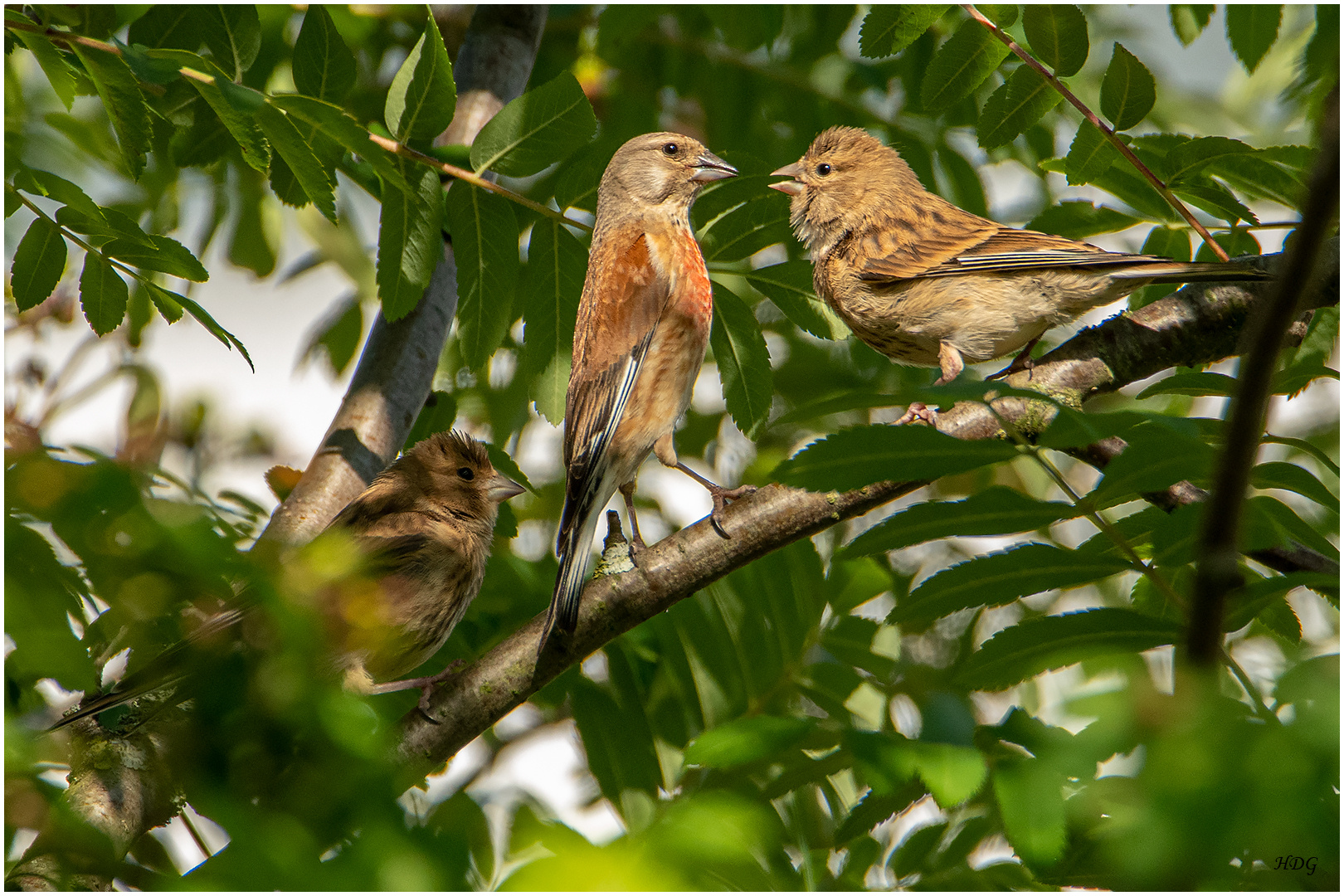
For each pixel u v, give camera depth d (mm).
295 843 3146
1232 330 7586
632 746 7379
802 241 10250
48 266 6578
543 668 6457
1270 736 3199
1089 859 3877
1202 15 9062
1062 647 4578
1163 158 7586
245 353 6645
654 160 9234
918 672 7141
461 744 6375
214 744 3402
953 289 9250
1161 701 3527
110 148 9172
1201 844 3035
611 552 6730
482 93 9953
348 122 6203
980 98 10094
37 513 3100
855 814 5086
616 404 8227
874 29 7559
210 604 3393
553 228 8000
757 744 4293
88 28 7488
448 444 8727
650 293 8445
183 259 6637
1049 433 4191
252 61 7621
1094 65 11055
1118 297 9031
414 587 7949
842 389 11266
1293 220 7703
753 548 6598
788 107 11234
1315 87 9289
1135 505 10016
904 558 10320
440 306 9469
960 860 5062
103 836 3561
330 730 3410
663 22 11062
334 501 8500
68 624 3172
